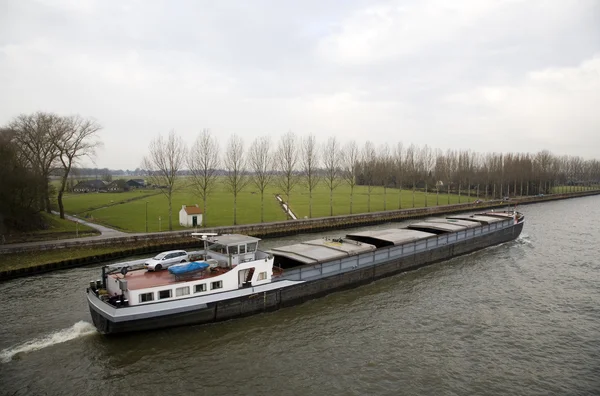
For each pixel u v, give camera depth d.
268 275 34.69
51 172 78.31
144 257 55.00
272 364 26.39
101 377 24.39
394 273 46.75
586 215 103.88
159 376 24.66
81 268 48.53
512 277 46.28
